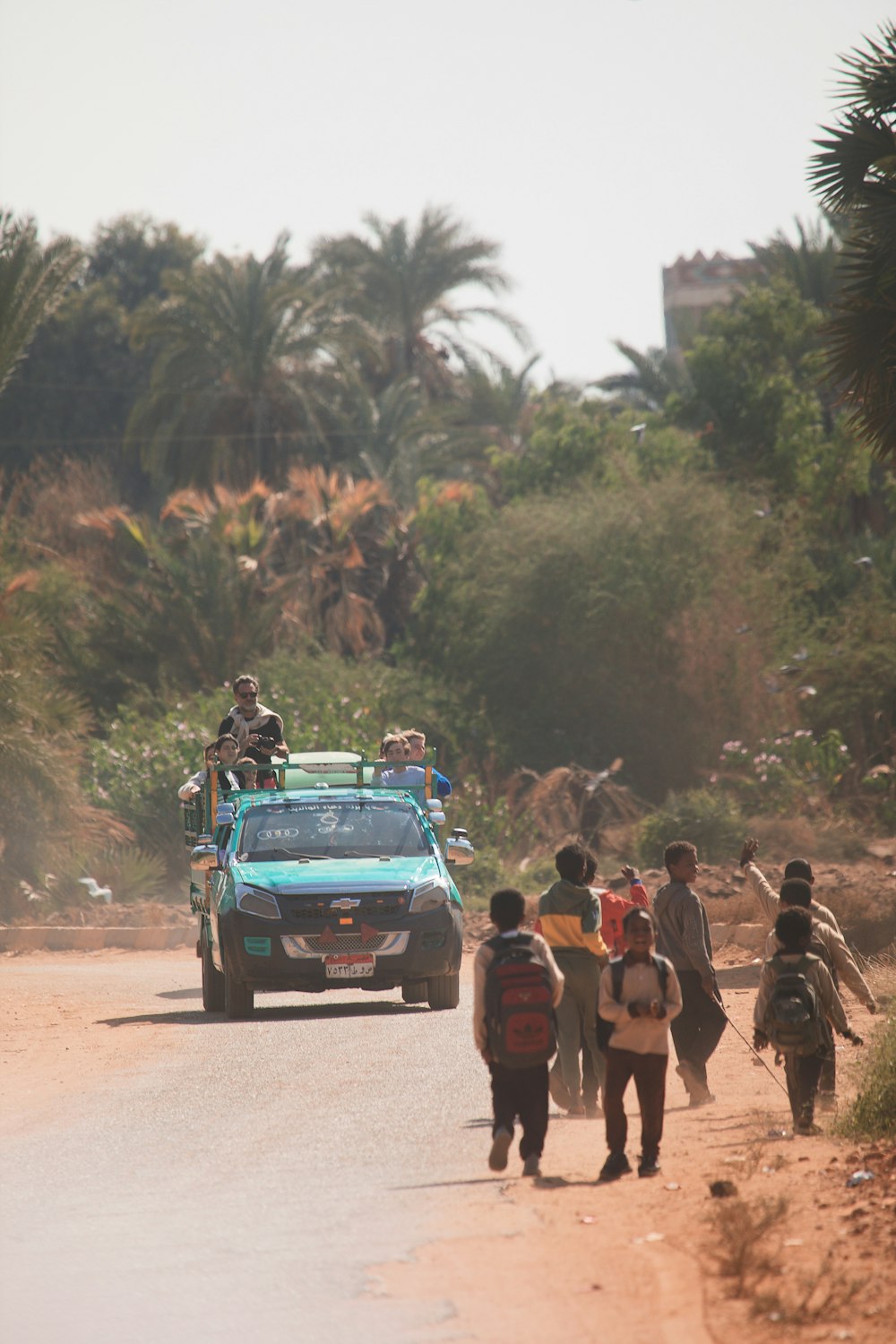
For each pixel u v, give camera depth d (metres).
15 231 122.38
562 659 132.25
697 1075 34.38
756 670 126.75
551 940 33.34
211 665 127.81
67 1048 44.78
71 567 151.38
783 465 160.75
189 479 177.38
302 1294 19.86
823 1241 21.16
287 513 142.25
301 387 176.12
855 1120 28.97
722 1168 26.12
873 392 55.69
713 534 132.62
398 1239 22.31
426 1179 26.44
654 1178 25.67
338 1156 28.80
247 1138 30.80
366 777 66.94
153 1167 28.31
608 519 133.62
